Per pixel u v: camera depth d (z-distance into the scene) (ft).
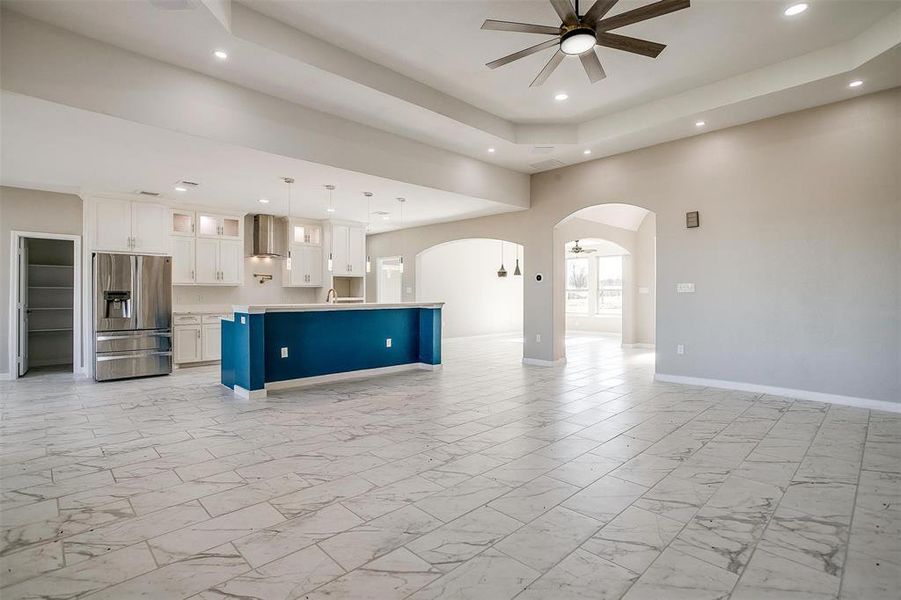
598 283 42.24
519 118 19.01
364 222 29.76
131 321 20.44
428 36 12.89
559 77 15.34
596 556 6.68
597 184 22.00
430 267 37.19
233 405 15.49
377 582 6.07
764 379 17.20
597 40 10.30
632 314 32.09
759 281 17.24
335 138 16.35
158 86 12.44
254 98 14.30
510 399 16.49
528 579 6.13
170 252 22.21
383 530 7.40
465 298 40.19
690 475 9.61
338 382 19.56
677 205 19.29
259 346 16.55
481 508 8.16
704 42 13.29
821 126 15.85
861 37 12.91
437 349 22.66
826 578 6.16
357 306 19.86
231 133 13.82
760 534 7.29
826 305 15.84
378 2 11.35
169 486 9.06
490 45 13.35
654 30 12.64
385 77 14.60
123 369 20.11
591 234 28.09
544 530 7.41
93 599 5.72
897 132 14.52
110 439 11.91
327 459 10.52
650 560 6.58
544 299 24.50
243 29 11.46
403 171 18.60
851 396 15.35
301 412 14.64
